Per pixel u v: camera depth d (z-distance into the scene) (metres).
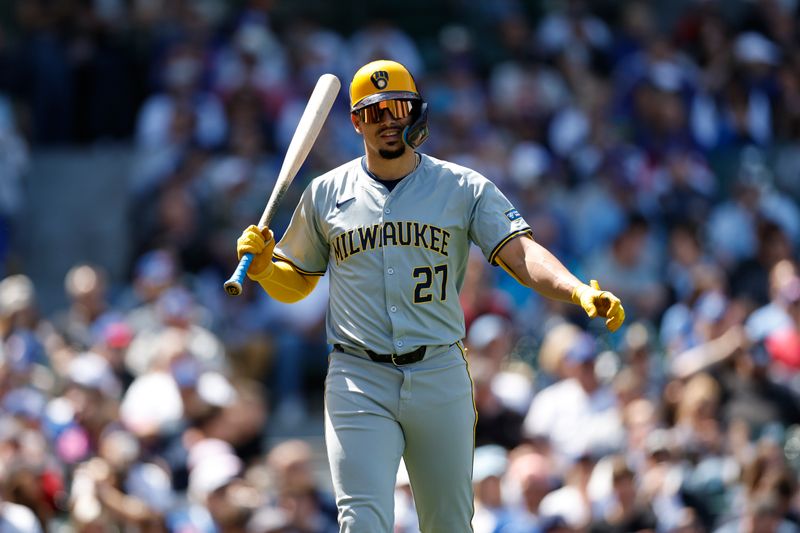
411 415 17.45
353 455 17.25
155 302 39.38
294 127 50.09
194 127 49.22
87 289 38.66
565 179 50.28
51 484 28.30
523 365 38.50
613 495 30.77
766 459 30.42
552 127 52.72
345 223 17.59
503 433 33.41
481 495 29.53
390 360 17.44
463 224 17.53
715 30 55.41
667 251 46.50
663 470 32.06
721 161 51.62
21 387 32.59
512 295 43.28
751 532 29.95
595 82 54.78
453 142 49.88
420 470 17.75
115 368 36.47
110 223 51.53
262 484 31.83
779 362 36.69
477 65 57.28
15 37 59.66
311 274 18.47
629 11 57.69
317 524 30.33
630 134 51.88
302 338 42.66
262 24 54.94
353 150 50.28
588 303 15.97
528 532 29.27
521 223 17.39
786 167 51.50
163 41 52.84
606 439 33.44
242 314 42.84
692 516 30.83
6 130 48.78
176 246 44.47
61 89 53.34
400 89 17.27
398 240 17.39
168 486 30.55
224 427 33.47
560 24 56.34
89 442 31.53
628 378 35.12
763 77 53.91
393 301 17.39
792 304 37.09
